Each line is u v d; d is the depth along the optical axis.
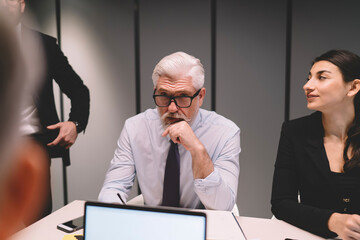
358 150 1.25
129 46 3.03
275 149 2.94
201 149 1.26
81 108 2.08
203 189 1.23
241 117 2.96
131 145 1.56
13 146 0.18
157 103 1.39
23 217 0.18
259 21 2.82
